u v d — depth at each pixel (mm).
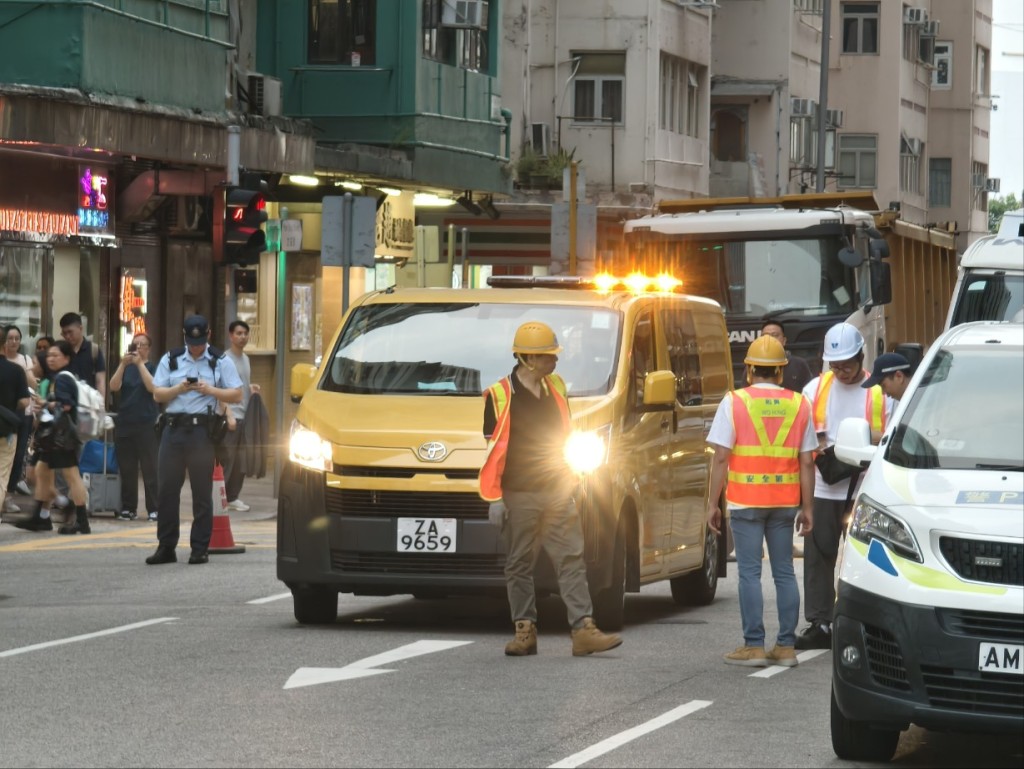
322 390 31672
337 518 30078
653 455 32719
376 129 77188
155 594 35281
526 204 102562
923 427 22000
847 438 22797
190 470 40469
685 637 30766
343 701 23953
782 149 129000
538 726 22422
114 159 62250
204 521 40688
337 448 30141
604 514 30312
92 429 46750
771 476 27859
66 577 38000
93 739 21438
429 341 32281
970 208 180500
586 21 110312
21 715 22891
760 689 25453
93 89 56781
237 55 75062
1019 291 36375
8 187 57750
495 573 29703
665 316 34688
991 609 19641
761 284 59625
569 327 32344
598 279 35531
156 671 26172
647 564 32438
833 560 30000
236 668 26469
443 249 101188
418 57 77250
